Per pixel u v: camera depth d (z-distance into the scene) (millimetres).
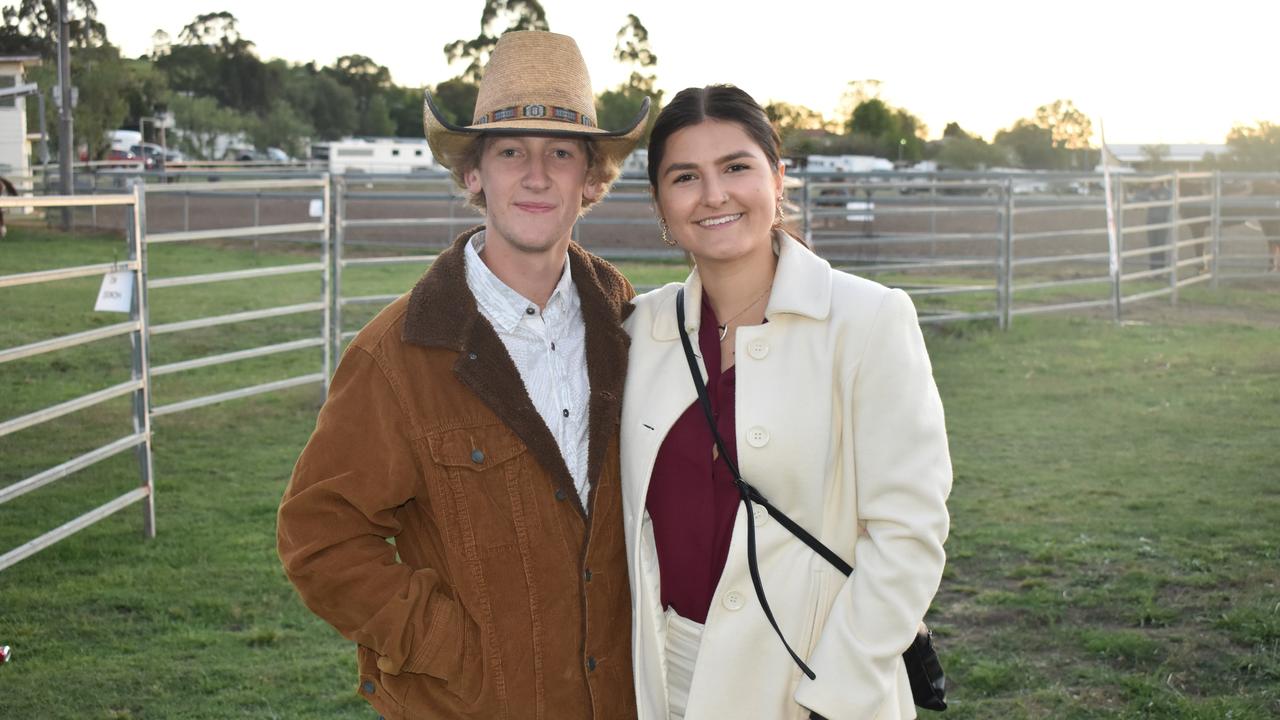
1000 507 5941
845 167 44688
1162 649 4086
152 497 5617
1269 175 15172
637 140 2127
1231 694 3721
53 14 72625
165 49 92562
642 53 72312
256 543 5508
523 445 2018
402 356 2000
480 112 2109
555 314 2098
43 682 3949
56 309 12703
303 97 92500
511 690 1990
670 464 2045
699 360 2072
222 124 61125
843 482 1991
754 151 2004
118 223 23875
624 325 2219
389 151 51719
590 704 2043
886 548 1896
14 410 8352
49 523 5820
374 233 23047
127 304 5363
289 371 9938
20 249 18391
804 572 1966
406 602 1949
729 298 2105
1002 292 12070
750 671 1959
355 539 1994
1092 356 10383
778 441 1951
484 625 1980
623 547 2113
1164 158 37312
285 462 7066
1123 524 5590
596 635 2062
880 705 1881
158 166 35938
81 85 40875
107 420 8180
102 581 4969
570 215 2086
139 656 4184
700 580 2027
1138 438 7395
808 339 1993
